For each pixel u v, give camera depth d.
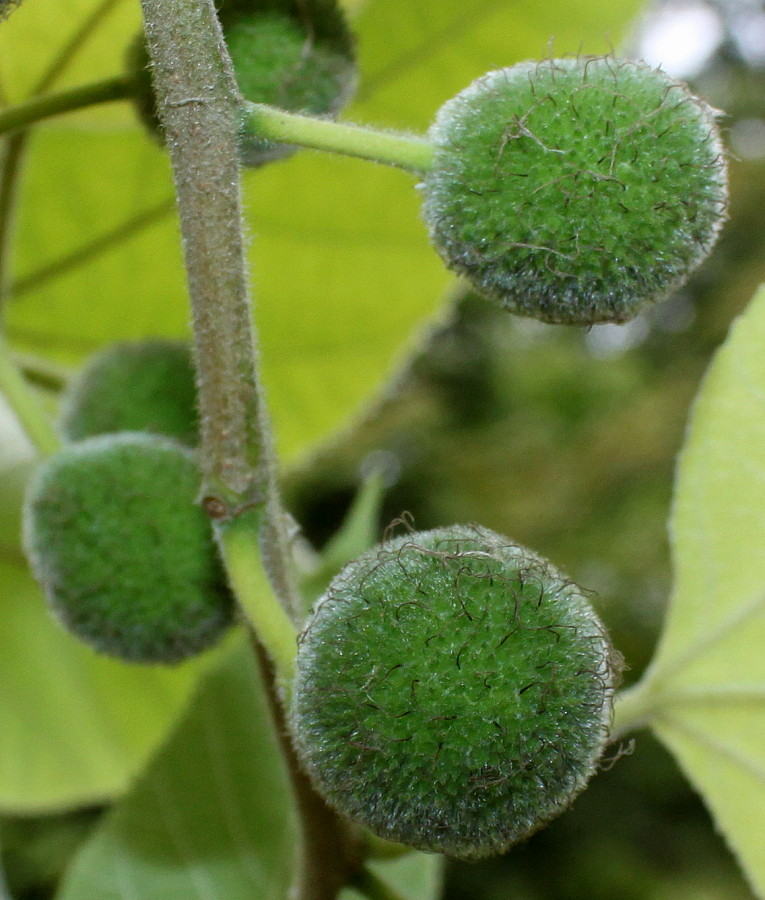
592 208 0.19
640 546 0.75
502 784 0.18
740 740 0.22
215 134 0.18
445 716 0.18
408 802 0.18
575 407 0.84
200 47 0.18
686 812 0.69
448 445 0.82
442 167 0.19
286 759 0.19
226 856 0.23
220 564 0.20
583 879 0.67
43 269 0.25
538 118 0.19
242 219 0.18
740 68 1.03
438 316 0.28
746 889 0.67
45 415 0.21
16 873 0.52
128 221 0.25
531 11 0.25
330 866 0.19
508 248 0.19
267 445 0.19
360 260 0.27
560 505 0.79
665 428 0.81
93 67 0.23
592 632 0.18
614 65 0.19
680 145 0.19
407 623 0.18
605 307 0.19
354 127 0.19
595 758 0.18
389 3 0.25
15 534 0.25
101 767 0.26
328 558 0.23
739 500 0.22
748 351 0.22
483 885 0.66
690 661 0.22
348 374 0.28
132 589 0.20
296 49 0.20
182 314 0.26
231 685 0.23
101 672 0.26
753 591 0.22
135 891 0.22
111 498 0.20
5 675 0.26
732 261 0.95
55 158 0.25
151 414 0.22
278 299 0.27
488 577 0.18
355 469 0.78
